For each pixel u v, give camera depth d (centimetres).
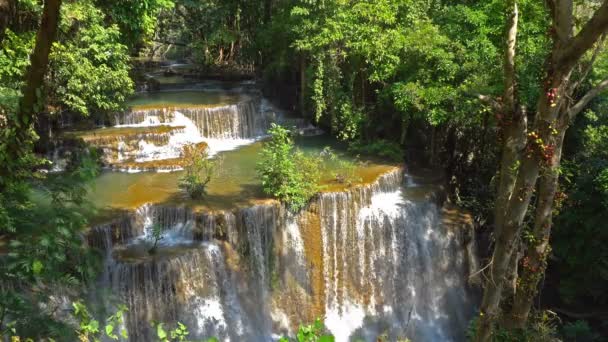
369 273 1672
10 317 659
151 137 1948
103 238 1361
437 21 2045
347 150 2073
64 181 774
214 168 1823
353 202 1644
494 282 959
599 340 1619
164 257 1345
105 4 1950
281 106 2559
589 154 1698
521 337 1112
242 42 3125
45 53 659
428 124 2066
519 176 928
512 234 935
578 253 1698
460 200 2014
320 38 2000
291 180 1565
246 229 1487
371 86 2191
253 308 1496
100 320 984
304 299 1580
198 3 3166
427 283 1736
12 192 742
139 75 2911
